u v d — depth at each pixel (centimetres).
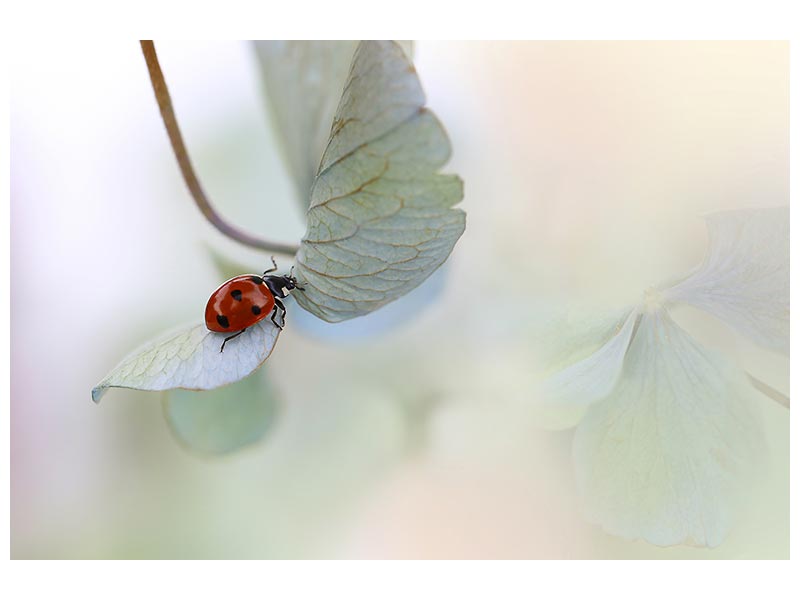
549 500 15
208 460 14
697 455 13
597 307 13
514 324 14
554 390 13
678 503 13
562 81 15
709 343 13
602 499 13
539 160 15
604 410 13
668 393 13
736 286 13
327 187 11
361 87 11
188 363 12
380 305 12
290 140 14
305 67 14
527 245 15
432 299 14
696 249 14
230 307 12
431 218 11
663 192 14
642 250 14
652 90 15
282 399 15
